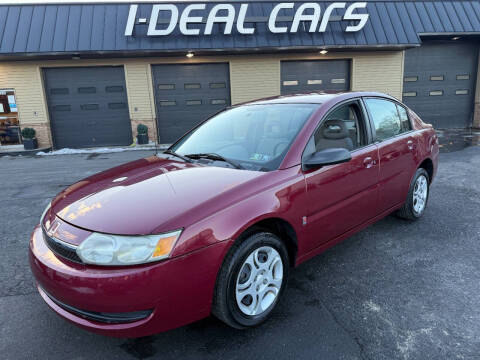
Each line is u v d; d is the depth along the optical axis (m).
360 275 2.89
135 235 1.82
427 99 15.81
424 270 2.93
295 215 2.37
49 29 12.67
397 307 2.44
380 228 3.86
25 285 2.91
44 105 13.74
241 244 2.11
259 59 14.45
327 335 2.17
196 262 1.89
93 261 1.82
